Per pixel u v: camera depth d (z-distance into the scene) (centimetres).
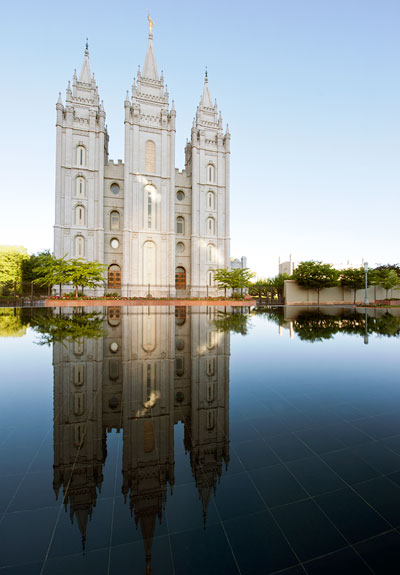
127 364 626
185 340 909
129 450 305
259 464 282
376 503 231
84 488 250
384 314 2117
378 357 714
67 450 305
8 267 4653
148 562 184
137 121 3931
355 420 378
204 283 4247
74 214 3712
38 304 3030
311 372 588
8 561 186
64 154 3672
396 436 338
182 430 348
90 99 3838
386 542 197
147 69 4219
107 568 181
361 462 287
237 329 1180
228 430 349
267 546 195
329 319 1692
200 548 194
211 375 560
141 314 1858
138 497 239
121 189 4034
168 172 4084
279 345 853
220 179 4397
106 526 212
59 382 511
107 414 389
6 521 216
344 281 4019
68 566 183
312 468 276
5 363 628
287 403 432
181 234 4359
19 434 337
